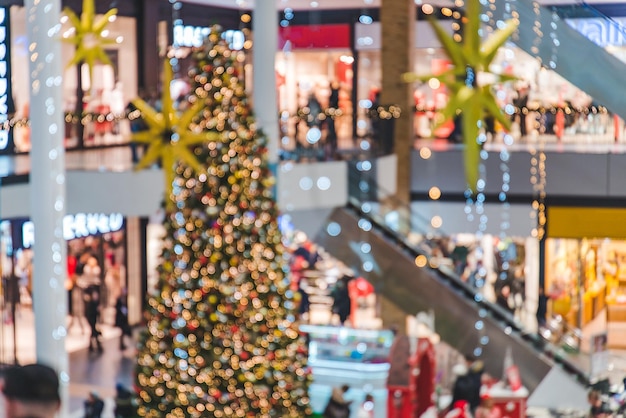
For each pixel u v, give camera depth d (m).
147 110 9.86
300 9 25.33
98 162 18.42
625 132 22.22
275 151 16.27
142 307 21.66
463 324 16.19
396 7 20.89
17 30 19.69
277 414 10.48
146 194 16.84
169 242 10.47
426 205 20.88
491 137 22.23
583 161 19.80
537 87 23.05
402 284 16.91
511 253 21.38
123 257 21.22
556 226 20.08
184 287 10.33
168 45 23.06
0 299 18.42
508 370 14.92
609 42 16.19
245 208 10.33
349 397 17.25
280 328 10.50
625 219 19.72
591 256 21.92
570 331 16.25
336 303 19.98
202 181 10.27
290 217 17.67
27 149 19.56
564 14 16.33
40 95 11.12
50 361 11.09
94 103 21.62
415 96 24.06
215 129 10.27
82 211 16.59
